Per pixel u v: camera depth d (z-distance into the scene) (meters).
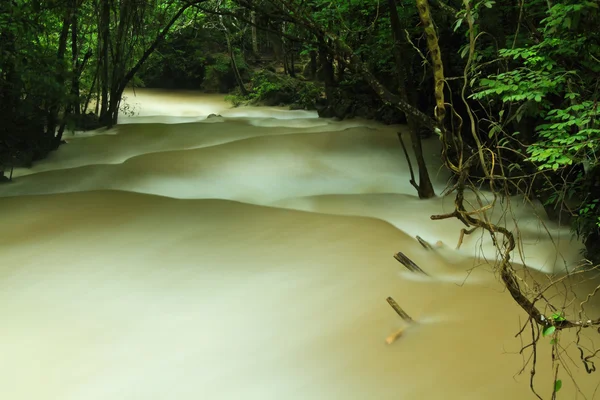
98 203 8.25
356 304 5.48
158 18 17.25
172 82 29.47
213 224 7.43
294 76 26.66
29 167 11.40
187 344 4.90
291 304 5.49
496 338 4.94
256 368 4.61
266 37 28.84
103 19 14.90
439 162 11.63
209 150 11.50
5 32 10.54
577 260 6.63
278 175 10.55
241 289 5.75
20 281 5.88
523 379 4.42
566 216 7.66
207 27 26.06
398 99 8.51
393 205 8.81
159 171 10.25
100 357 4.71
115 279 5.94
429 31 4.30
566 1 5.58
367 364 4.64
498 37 7.68
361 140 12.75
